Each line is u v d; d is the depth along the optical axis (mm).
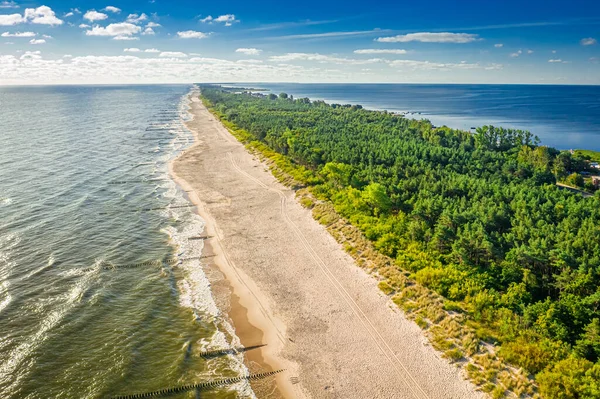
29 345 48438
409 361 46344
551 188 105500
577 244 64938
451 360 45625
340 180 105000
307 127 195750
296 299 59469
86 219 86938
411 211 84438
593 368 40531
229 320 55125
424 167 118062
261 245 76688
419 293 56812
